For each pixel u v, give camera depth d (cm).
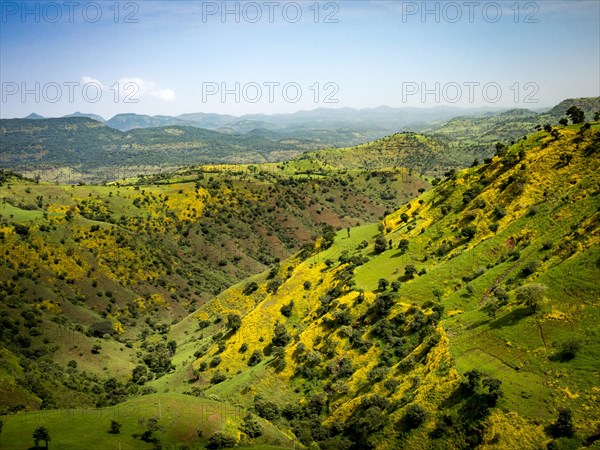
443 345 8769
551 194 11988
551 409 6744
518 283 9606
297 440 8931
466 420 7175
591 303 7894
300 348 11162
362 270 13350
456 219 13612
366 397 8950
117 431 8219
